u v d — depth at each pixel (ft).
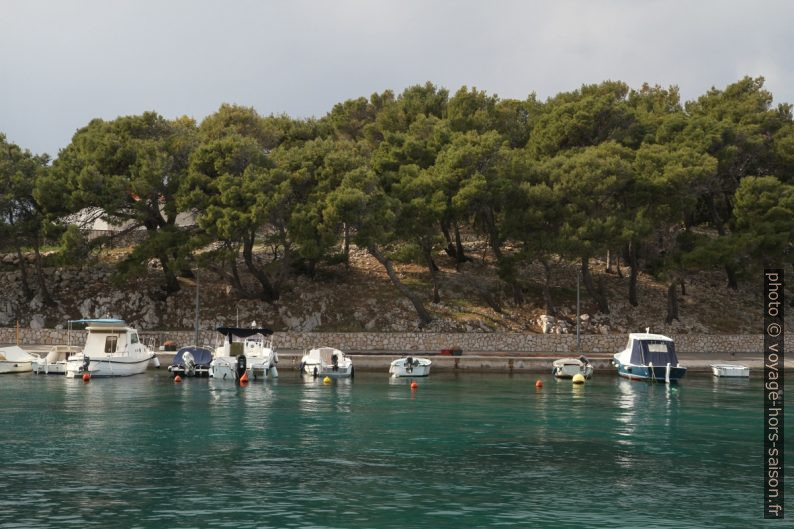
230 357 180.86
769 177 239.91
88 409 133.28
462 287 252.01
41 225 224.12
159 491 78.95
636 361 189.98
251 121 287.48
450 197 228.22
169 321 230.07
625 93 323.57
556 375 191.21
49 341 215.31
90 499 75.87
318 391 161.99
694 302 256.73
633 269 247.70
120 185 218.59
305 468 89.61
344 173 221.05
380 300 242.37
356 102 309.01
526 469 89.97
